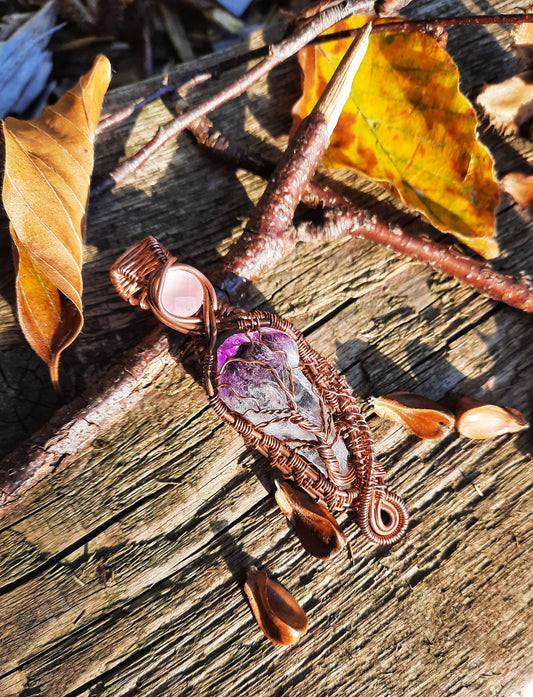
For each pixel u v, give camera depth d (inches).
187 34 6.1
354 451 4.1
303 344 4.1
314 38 4.5
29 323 3.8
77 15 5.8
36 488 4.3
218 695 4.2
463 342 5.0
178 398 4.6
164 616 4.3
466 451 4.8
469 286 5.1
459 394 4.9
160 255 3.7
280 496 4.4
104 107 5.0
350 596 4.5
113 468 4.4
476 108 5.5
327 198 4.6
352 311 4.9
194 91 5.2
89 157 3.9
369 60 4.6
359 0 4.3
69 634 4.2
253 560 4.4
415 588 4.5
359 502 4.1
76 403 4.0
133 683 4.2
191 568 4.4
